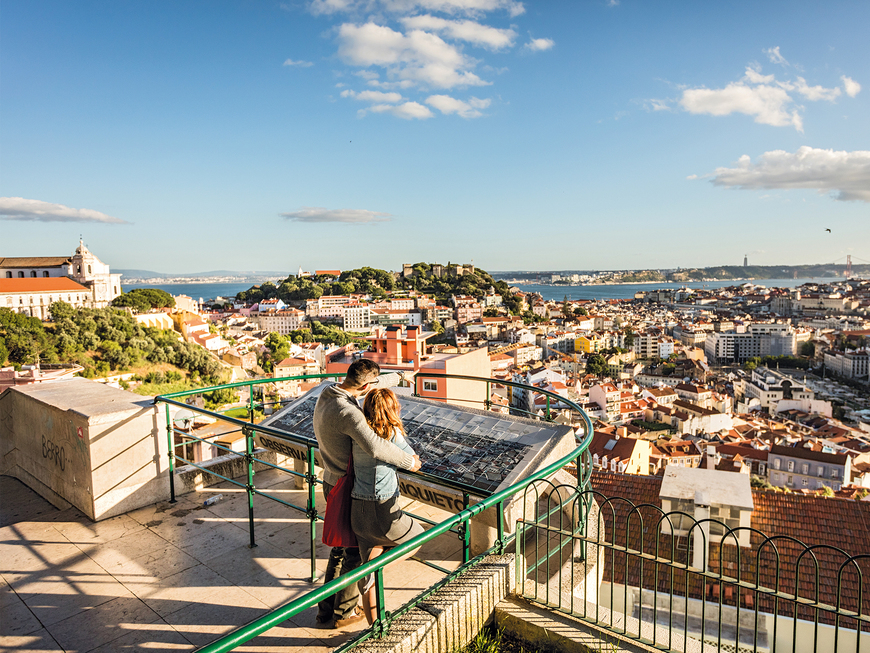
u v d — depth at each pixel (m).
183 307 136.88
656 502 11.49
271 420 5.56
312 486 3.58
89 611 3.37
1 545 4.27
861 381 138.38
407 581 3.71
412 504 5.11
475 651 2.90
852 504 11.19
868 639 7.55
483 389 33.62
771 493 11.77
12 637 3.10
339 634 3.10
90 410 4.80
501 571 3.18
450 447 4.36
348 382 3.26
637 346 172.00
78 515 4.84
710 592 8.63
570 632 2.95
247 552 4.14
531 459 3.91
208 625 3.23
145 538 4.39
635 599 8.62
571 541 3.88
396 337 34.28
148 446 5.03
